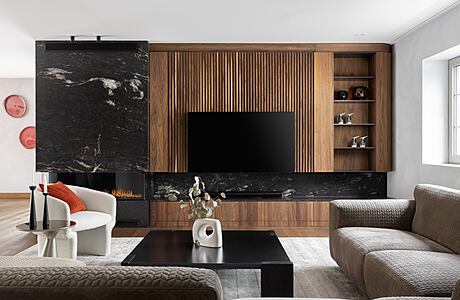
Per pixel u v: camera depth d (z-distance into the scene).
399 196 7.58
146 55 7.58
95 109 7.56
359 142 8.14
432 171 6.34
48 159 7.56
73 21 6.38
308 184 8.22
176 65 7.79
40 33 7.06
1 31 6.91
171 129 7.80
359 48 7.85
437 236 4.14
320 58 7.84
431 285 2.89
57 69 7.54
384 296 3.33
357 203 4.87
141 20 6.35
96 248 5.73
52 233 4.43
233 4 5.63
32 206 4.55
